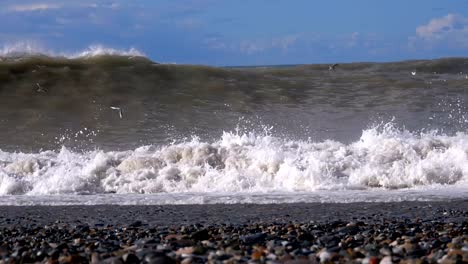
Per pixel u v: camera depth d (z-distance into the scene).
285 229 7.64
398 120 20.78
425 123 20.39
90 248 6.25
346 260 5.20
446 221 8.62
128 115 21.42
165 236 7.11
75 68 25.39
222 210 10.08
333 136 18.83
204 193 12.19
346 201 10.94
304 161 13.32
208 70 26.34
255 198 11.36
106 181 13.04
